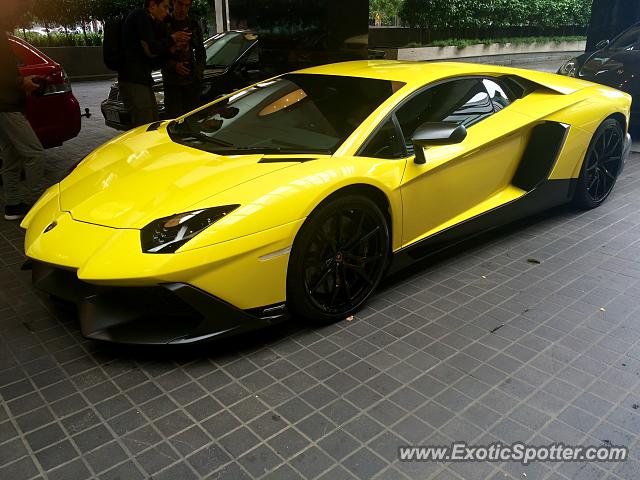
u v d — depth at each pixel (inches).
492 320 113.3
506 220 148.7
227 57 297.7
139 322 96.3
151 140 130.4
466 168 132.5
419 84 127.9
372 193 112.6
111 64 203.2
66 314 115.4
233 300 95.9
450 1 729.0
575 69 287.9
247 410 86.7
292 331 109.3
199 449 78.7
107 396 90.0
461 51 736.3
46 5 557.0
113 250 91.7
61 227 100.9
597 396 90.4
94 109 383.6
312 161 107.3
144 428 82.9
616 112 167.8
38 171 172.2
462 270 135.9
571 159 157.8
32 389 91.8
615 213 173.9
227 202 96.0
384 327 110.8
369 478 73.8
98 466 75.7
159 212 96.0
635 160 238.4
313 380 94.1
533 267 137.2
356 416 85.4
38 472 74.7
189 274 90.1
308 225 101.4
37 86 164.7
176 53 209.9
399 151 119.2
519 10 799.1
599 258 142.1
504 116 144.6
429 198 125.0
